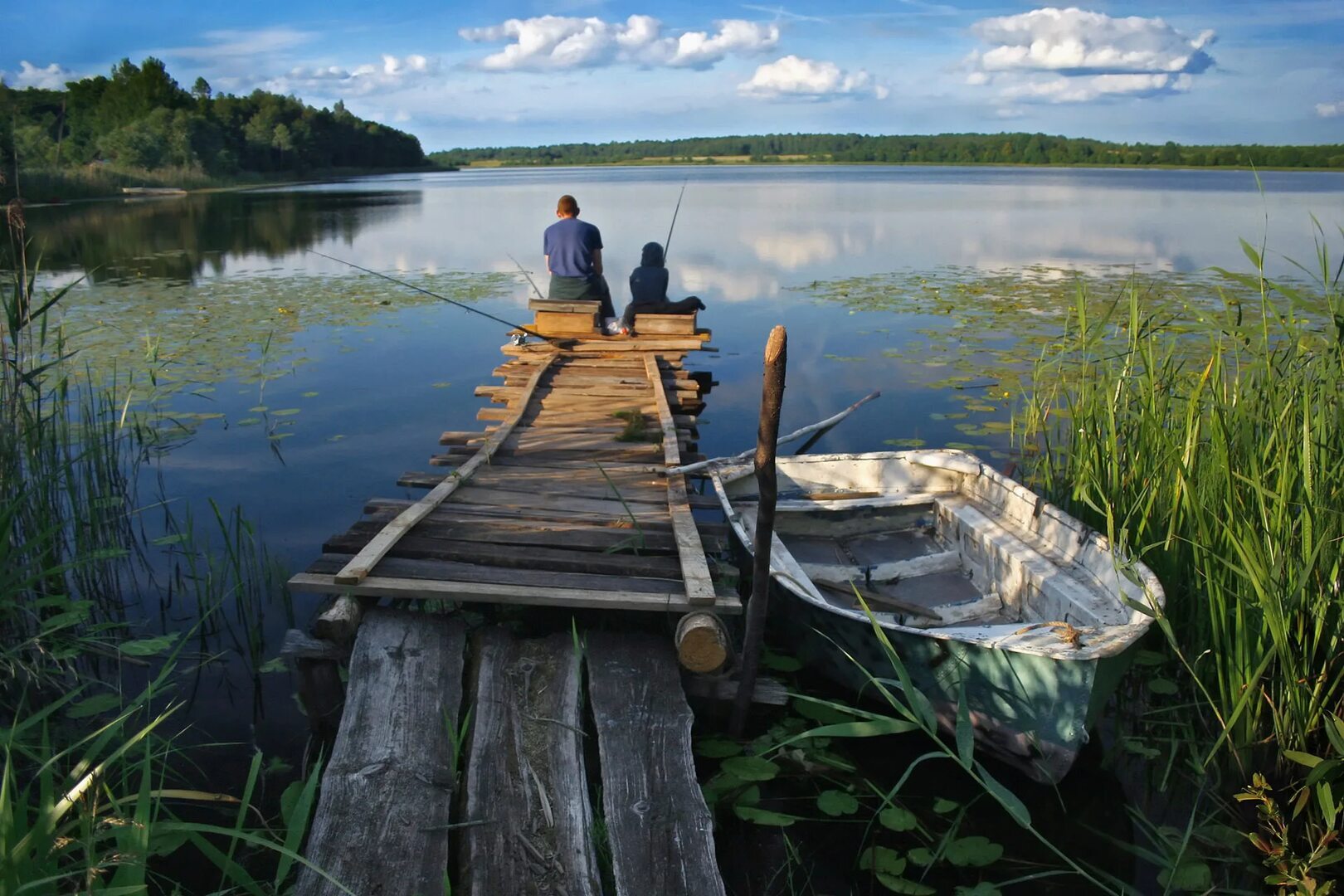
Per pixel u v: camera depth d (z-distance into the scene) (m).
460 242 20.05
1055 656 2.90
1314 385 3.60
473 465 5.18
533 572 3.77
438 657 3.37
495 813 2.64
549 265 9.71
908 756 3.39
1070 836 3.01
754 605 3.21
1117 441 4.58
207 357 9.10
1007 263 15.51
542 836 2.56
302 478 6.11
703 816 2.67
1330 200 34.56
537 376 7.48
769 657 3.96
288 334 10.30
